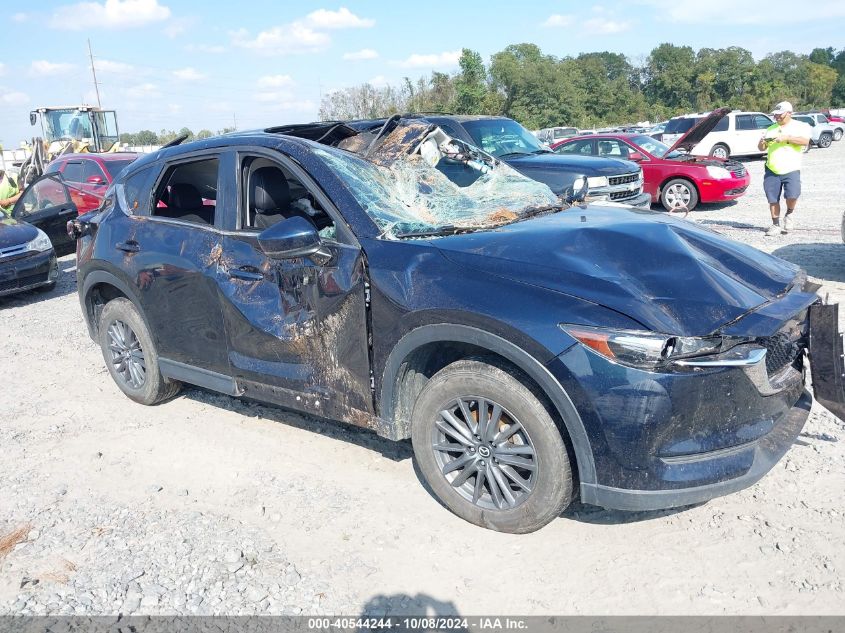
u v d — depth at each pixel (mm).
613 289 2826
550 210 4086
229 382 4082
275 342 3695
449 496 3287
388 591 2842
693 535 3094
